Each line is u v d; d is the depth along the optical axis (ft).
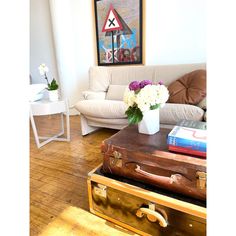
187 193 3.26
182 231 3.15
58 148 7.59
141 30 9.73
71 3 11.05
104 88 9.64
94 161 6.53
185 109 6.20
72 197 4.79
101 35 10.84
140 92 4.04
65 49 11.46
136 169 3.65
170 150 3.53
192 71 7.60
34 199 4.73
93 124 8.60
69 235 3.73
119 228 3.84
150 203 3.34
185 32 9.01
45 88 8.13
